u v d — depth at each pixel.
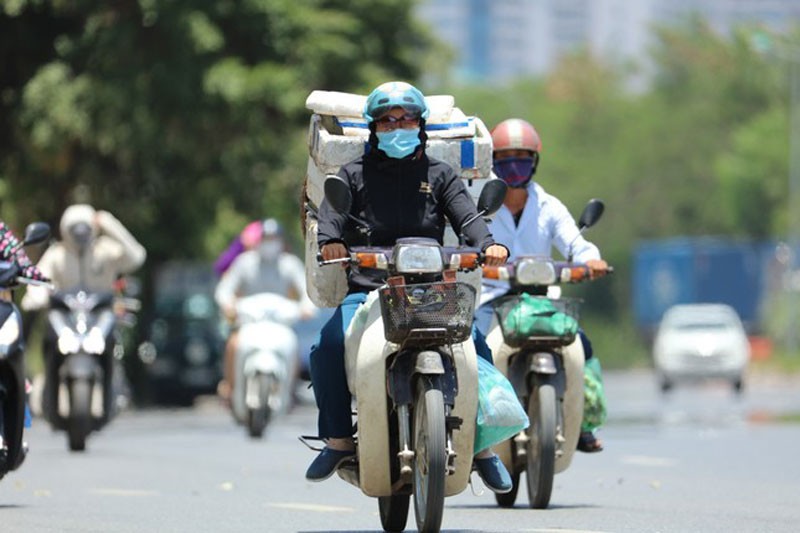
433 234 24.27
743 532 25.58
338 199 22.92
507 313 28.77
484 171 25.52
